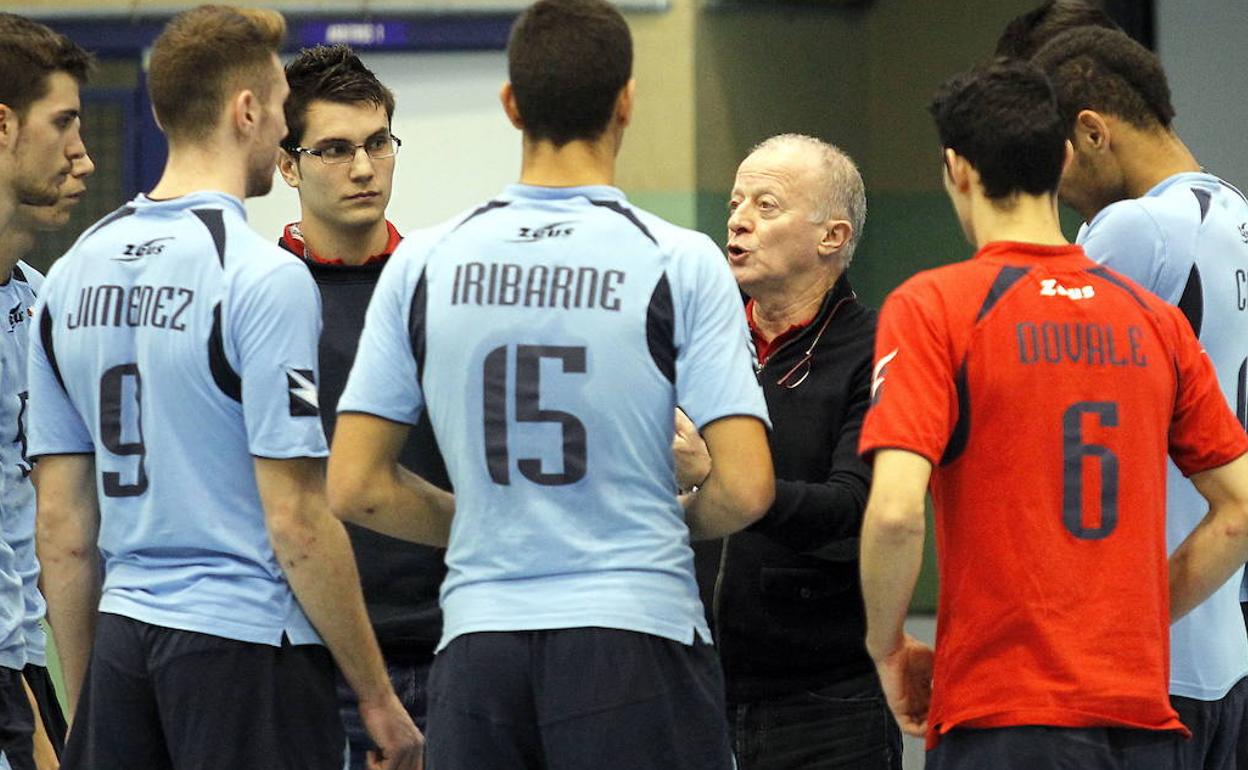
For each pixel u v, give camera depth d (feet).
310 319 30.89
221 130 31.91
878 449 27.68
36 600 41.37
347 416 28.91
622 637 27.35
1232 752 32.96
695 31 79.77
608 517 27.73
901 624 28.96
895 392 27.68
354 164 38.37
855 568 35.99
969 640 28.14
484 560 28.04
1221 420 29.25
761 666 36.14
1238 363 33.37
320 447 30.66
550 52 28.22
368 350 28.91
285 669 31.17
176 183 31.96
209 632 30.60
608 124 28.73
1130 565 27.91
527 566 27.68
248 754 30.86
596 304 27.63
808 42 87.04
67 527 32.86
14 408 39.88
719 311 28.09
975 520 28.04
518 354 27.66
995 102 28.84
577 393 27.50
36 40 37.88
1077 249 28.76
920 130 91.20
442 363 28.04
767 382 36.76
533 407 27.58
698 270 28.14
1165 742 28.30
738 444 28.02
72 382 31.83
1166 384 28.60
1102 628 27.71
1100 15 39.29
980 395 27.76
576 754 27.45
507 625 27.58
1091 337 27.94
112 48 80.74
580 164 28.63
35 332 32.53
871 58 90.94
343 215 38.55
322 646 32.07
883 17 90.74
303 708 31.37
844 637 36.09
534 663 27.58
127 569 31.58
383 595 37.29
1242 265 33.19
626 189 80.18
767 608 35.83
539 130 28.58
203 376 30.53
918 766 62.59
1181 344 29.07
